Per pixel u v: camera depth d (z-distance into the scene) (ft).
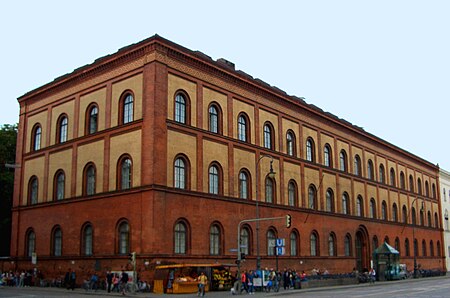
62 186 150.51
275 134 167.53
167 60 132.16
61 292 124.47
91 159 141.59
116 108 137.28
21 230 160.86
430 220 280.31
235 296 114.32
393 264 202.18
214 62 145.28
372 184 222.28
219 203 140.26
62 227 146.20
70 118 152.25
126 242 127.65
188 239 129.49
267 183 160.97
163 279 119.03
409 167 264.93
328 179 191.31
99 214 135.03
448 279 206.90
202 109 140.46
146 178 124.06
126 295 113.19
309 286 149.59
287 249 163.12
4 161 191.11
